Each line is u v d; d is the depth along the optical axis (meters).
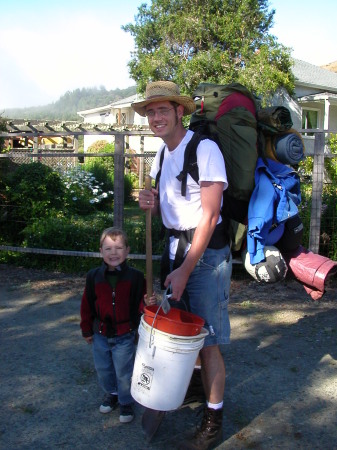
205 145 2.70
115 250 3.03
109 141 25.81
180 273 2.58
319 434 2.98
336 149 9.76
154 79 22.86
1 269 6.96
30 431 3.02
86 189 10.05
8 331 4.62
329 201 6.32
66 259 6.89
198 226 2.62
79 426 3.08
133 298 3.09
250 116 3.00
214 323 2.81
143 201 2.91
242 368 3.83
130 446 2.88
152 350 2.57
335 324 4.77
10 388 3.53
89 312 3.18
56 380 3.65
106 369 3.13
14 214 7.54
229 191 2.92
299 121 21.59
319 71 27.80
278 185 3.00
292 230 3.13
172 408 2.60
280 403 3.33
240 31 22.17
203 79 21.22
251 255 2.99
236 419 3.13
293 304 5.38
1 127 7.97
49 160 10.39
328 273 3.21
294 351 4.15
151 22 24.78
